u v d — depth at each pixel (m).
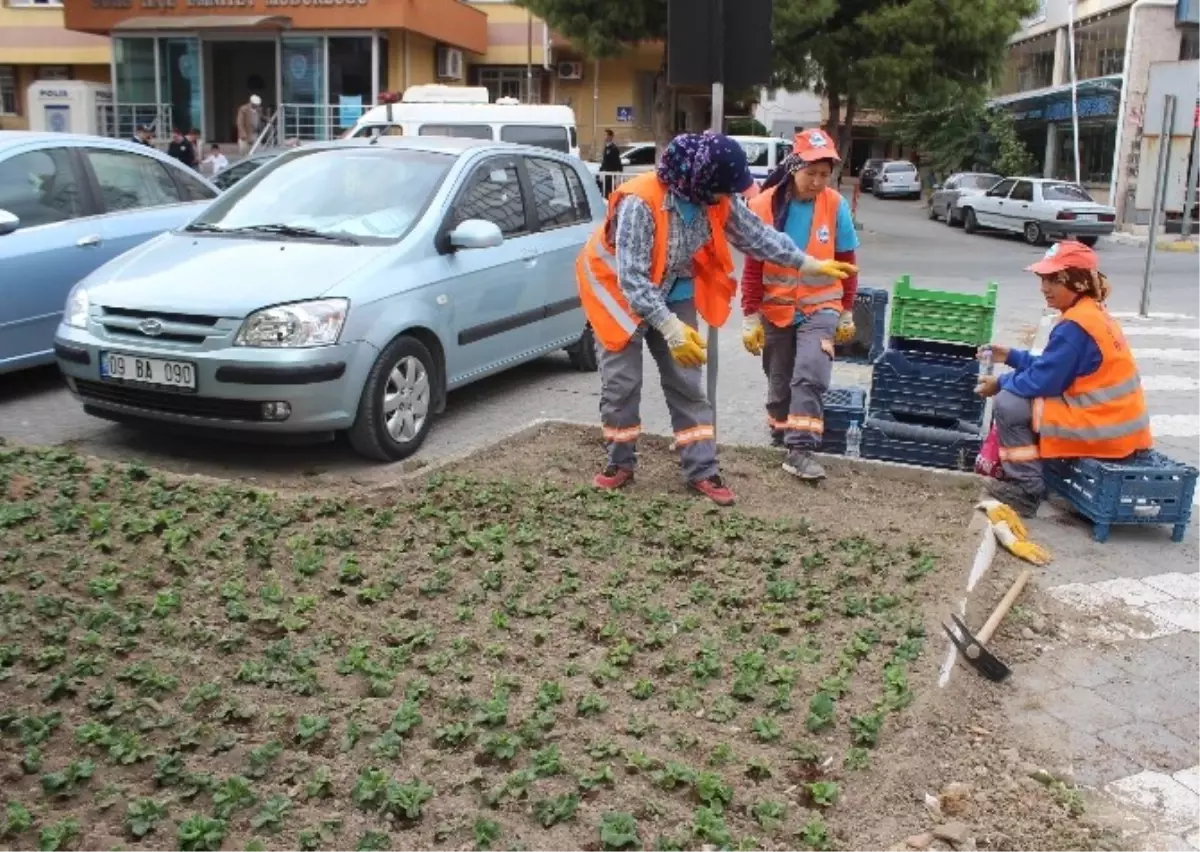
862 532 5.69
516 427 7.71
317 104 29.58
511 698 3.87
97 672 3.88
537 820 3.22
